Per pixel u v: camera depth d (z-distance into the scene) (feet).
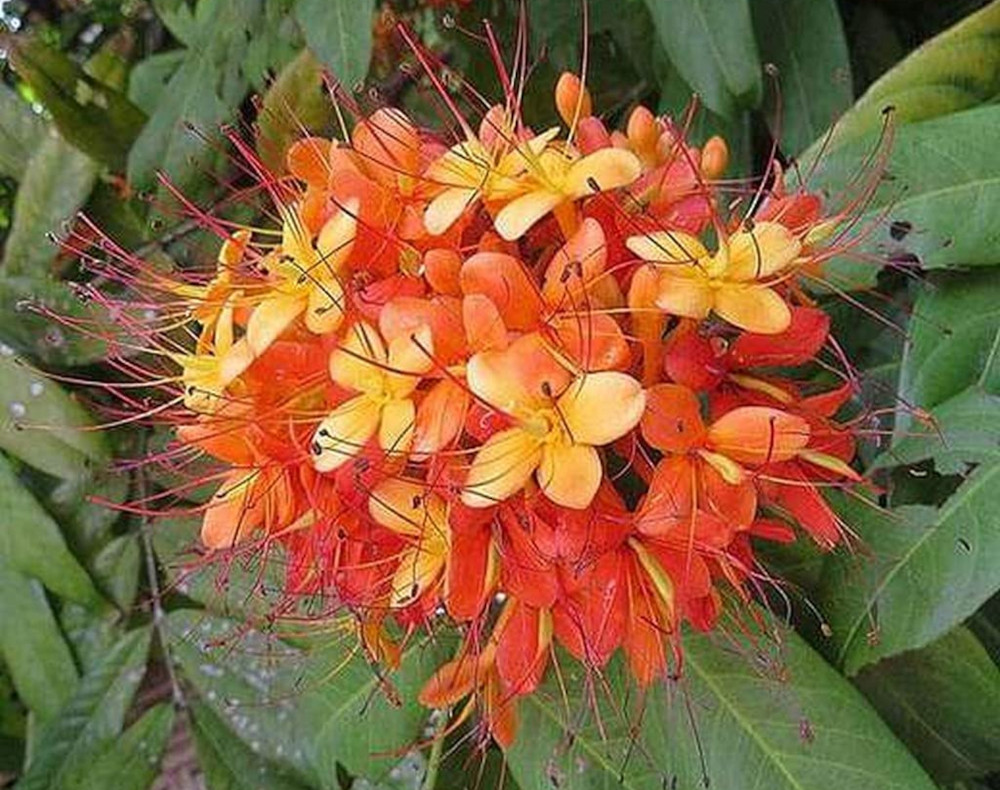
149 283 0.84
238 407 0.64
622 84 1.05
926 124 0.70
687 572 0.61
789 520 0.73
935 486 0.73
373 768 0.83
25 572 1.12
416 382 0.59
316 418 0.64
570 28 0.99
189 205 0.80
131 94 1.32
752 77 0.82
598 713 0.72
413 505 0.60
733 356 0.64
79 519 1.13
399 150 0.64
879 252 0.70
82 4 1.53
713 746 0.71
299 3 0.88
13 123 1.24
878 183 0.70
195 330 0.89
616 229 0.63
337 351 0.60
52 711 1.15
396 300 0.59
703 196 0.65
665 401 0.58
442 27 1.05
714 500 0.59
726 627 0.71
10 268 1.21
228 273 0.68
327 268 0.62
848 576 0.70
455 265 0.61
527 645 0.63
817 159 0.72
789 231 0.63
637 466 0.63
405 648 0.75
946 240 0.69
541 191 0.61
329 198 0.64
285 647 1.03
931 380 0.69
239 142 0.77
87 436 1.11
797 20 0.89
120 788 1.09
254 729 1.06
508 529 0.60
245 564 0.82
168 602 1.15
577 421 0.56
